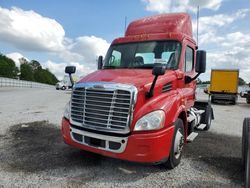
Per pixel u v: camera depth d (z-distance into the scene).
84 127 4.32
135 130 3.93
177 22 6.05
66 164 4.71
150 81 4.33
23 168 4.46
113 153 4.05
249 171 3.45
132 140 3.92
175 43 5.45
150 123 3.96
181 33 5.71
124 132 3.94
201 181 4.18
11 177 4.07
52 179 4.05
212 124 9.73
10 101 15.80
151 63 5.38
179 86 5.24
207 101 8.55
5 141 6.10
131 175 4.33
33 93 26.44
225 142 6.85
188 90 5.76
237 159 5.37
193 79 5.59
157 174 4.40
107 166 4.68
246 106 20.86
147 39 5.72
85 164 4.73
